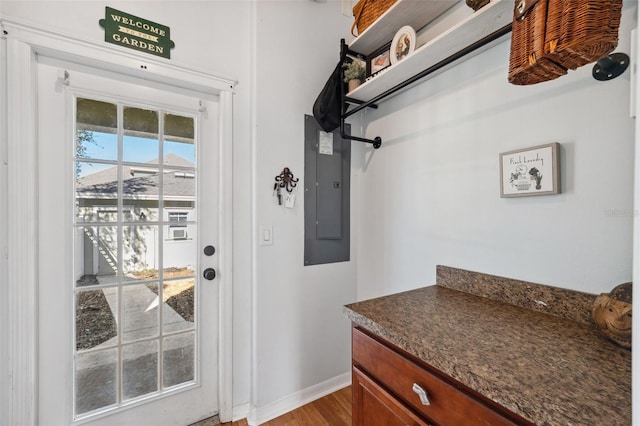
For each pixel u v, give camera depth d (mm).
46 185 1173
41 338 1165
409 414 764
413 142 1517
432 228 1411
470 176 1227
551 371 594
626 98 794
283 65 1641
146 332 1390
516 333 787
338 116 1600
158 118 1423
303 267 1712
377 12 1391
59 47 1134
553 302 929
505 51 1089
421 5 1249
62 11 1157
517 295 1027
